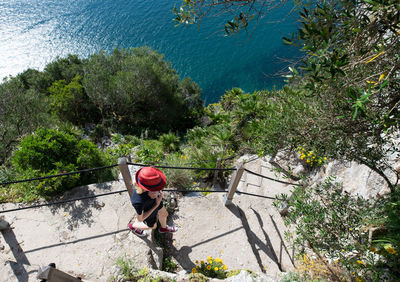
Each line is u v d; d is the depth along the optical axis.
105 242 3.96
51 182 4.62
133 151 8.48
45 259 3.74
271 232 4.89
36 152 4.87
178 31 44.06
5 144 9.51
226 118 11.58
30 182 4.64
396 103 2.25
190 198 5.11
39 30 46.91
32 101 11.36
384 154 3.11
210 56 36.84
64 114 17.08
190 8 2.70
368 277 2.94
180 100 23.05
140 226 3.75
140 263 3.63
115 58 22.73
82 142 5.50
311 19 2.38
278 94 6.87
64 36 45.53
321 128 3.09
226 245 4.36
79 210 4.48
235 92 15.39
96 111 19.44
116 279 3.37
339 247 2.87
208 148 7.23
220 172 6.30
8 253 3.79
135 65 18.92
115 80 18.22
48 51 41.44
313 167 6.20
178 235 4.45
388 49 2.17
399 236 2.55
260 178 6.58
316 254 4.02
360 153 3.10
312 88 2.54
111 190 4.89
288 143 3.89
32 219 4.29
